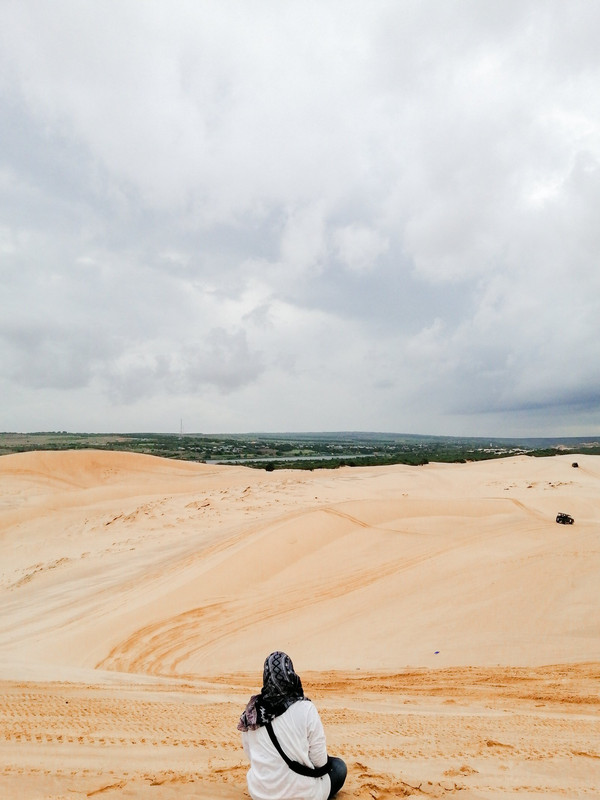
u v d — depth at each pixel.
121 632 17.16
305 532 24.86
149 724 6.84
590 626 13.90
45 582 25.31
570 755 5.62
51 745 5.62
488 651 13.23
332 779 3.48
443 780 4.61
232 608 18.42
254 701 3.28
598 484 50.31
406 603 16.97
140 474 62.28
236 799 3.79
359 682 11.80
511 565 18.62
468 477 56.78
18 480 56.00
